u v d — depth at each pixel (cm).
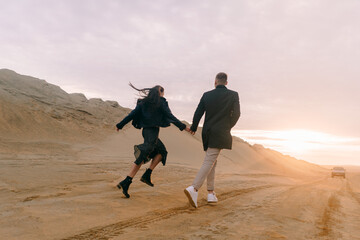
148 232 222
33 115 2059
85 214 275
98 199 352
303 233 235
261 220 277
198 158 2703
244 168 2794
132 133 2702
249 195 482
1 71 2591
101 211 291
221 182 716
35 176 507
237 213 310
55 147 1475
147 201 359
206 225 250
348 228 266
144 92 396
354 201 513
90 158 1272
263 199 434
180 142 3070
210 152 363
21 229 218
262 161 4316
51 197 354
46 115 2181
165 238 207
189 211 313
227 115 372
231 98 374
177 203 360
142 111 393
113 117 3011
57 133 1984
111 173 680
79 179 528
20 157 967
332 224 279
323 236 229
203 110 391
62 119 2300
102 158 1331
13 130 1698
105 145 2114
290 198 461
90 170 698
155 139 386
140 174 727
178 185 560
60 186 440
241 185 675
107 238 206
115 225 241
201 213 305
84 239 203
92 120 2625
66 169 656
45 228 224
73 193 389
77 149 1614
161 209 316
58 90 2898
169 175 779
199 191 481
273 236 219
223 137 359
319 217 311
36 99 2389
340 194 645
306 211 343
